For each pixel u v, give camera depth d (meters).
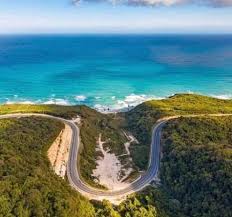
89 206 121.81
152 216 120.75
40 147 152.38
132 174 154.38
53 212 107.75
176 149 158.12
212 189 129.38
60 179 132.38
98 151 180.62
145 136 191.38
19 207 104.38
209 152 145.75
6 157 130.25
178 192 138.88
